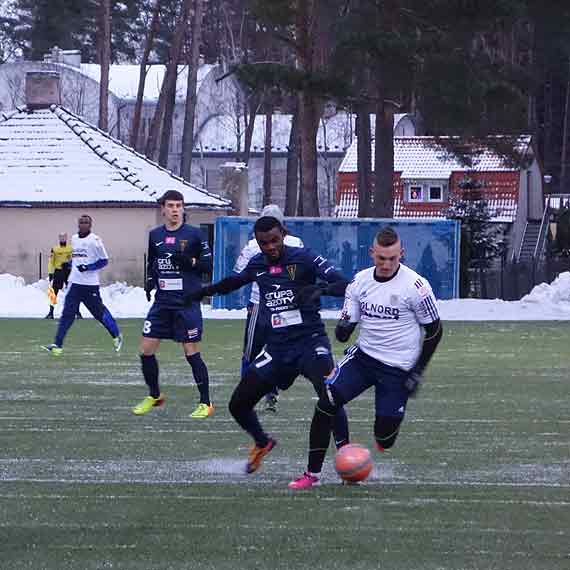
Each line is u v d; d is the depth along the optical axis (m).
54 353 47.09
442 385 38.78
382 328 21.75
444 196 160.62
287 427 29.41
